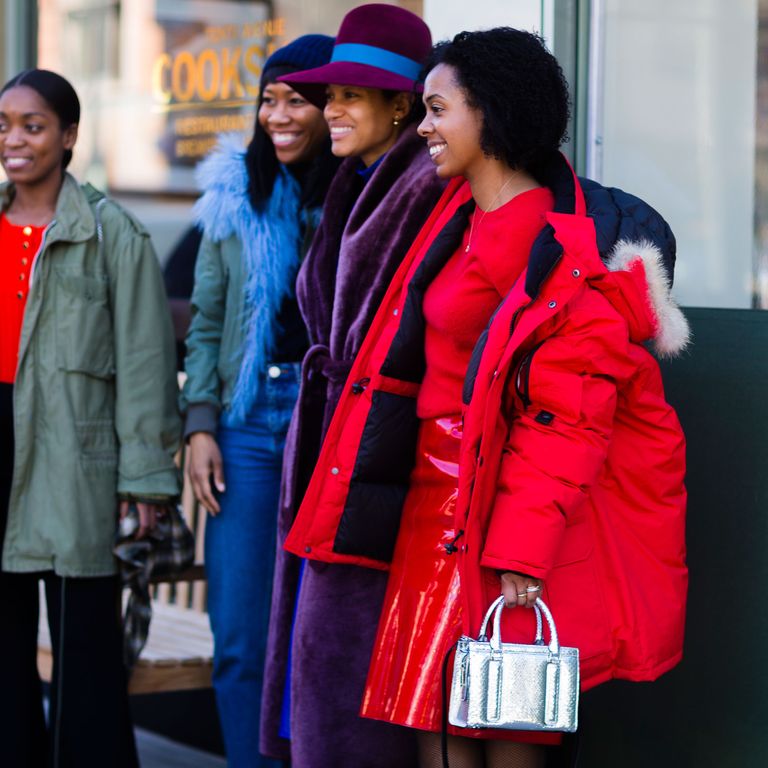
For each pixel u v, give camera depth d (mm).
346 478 4836
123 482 5738
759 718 4941
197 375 5938
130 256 5773
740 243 5852
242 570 5887
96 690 5797
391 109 5277
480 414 4223
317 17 7348
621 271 4234
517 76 4379
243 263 5844
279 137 5750
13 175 5715
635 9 5895
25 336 5629
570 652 4102
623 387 4305
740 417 4973
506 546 4113
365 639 5164
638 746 5301
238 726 5938
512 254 4449
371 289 5141
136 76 8305
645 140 5938
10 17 9031
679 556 4496
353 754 5188
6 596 5871
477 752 4641
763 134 5801
